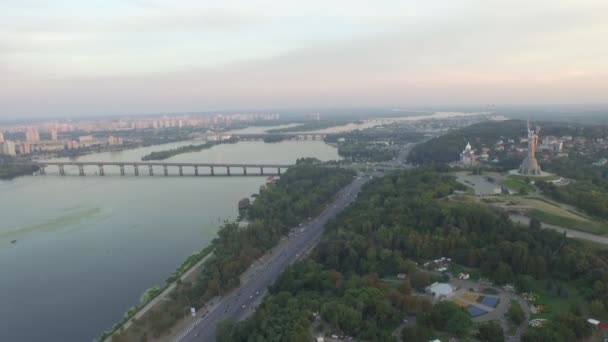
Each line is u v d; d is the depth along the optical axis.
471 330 196.62
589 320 198.62
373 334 195.25
